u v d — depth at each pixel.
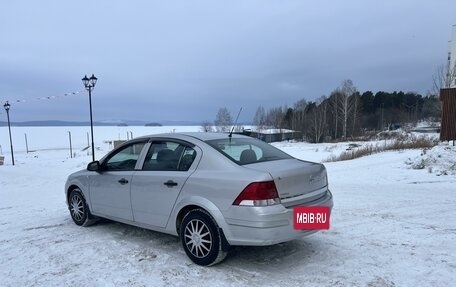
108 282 4.12
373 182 11.27
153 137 5.48
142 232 5.98
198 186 4.52
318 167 4.84
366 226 6.08
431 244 5.10
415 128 68.44
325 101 81.69
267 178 4.11
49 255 5.02
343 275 4.16
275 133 77.44
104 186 5.84
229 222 4.22
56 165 27.64
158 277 4.23
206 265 4.49
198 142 4.89
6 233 6.22
